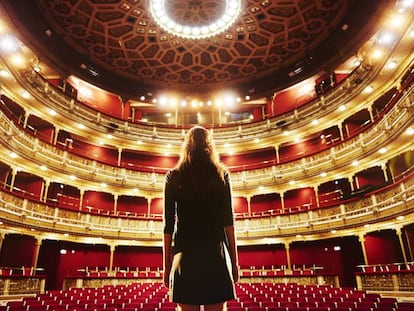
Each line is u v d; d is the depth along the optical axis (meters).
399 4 18.50
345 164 22.98
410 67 20.50
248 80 33.94
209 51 29.83
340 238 24.05
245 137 30.80
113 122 30.33
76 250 24.44
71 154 24.52
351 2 23.98
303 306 11.02
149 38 28.06
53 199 24.52
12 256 20.83
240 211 28.64
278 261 25.72
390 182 20.20
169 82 34.03
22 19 23.03
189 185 2.17
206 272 1.99
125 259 26.05
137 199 28.86
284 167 27.27
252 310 10.28
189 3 24.83
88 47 28.78
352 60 27.17
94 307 11.12
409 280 14.71
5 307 10.46
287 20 26.11
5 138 18.84
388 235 21.25
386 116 19.53
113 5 24.41
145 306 11.23
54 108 24.61
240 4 24.48
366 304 10.44
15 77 20.62
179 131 32.66
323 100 27.52
